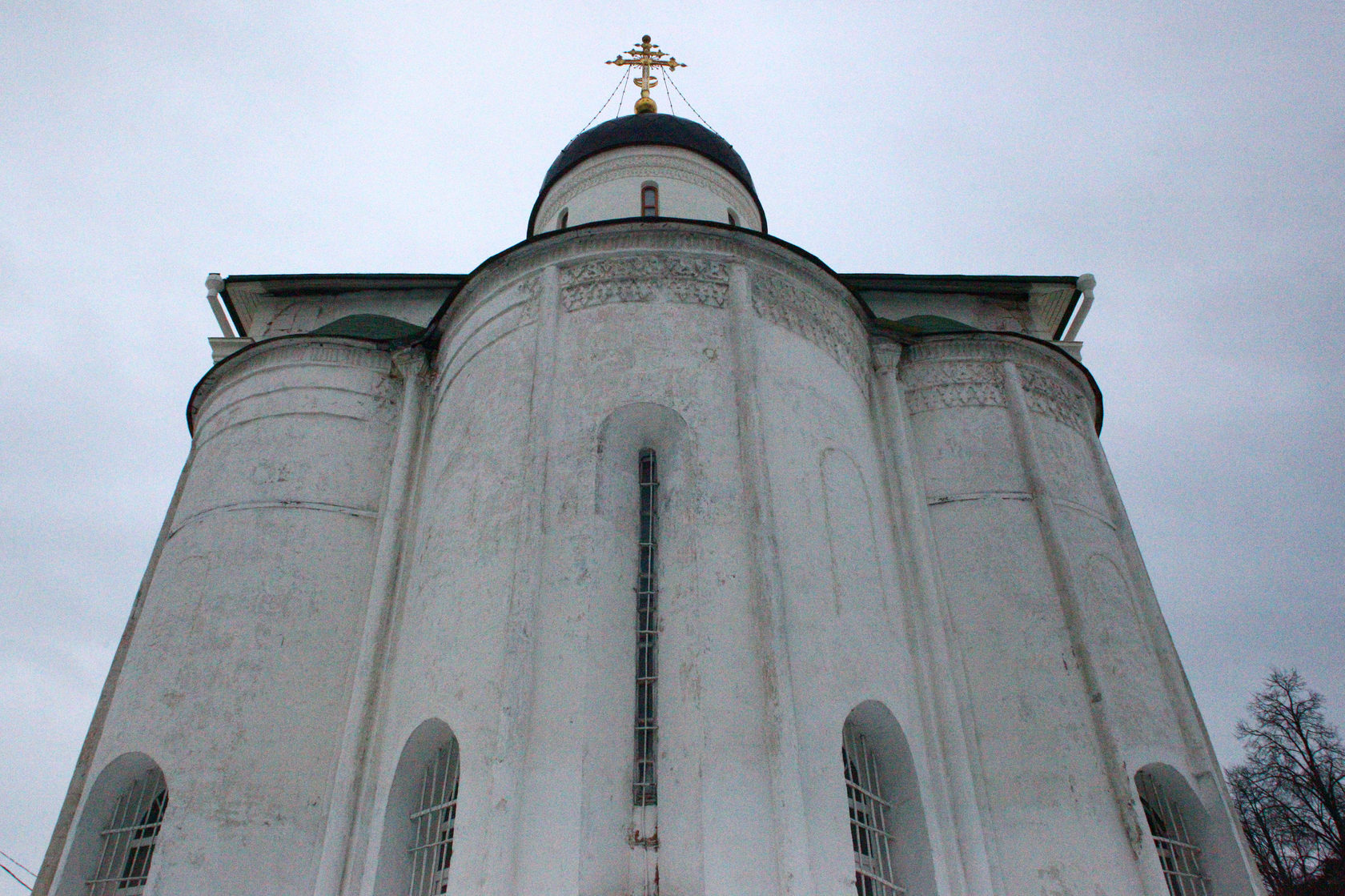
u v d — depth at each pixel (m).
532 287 13.91
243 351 16.80
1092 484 16.22
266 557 14.57
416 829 11.29
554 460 11.98
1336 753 36.03
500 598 11.24
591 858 9.48
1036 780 12.75
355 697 12.67
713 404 12.37
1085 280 18.41
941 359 16.56
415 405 15.52
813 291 14.55
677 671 10.70
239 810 12.52
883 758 11.81
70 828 12.84
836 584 11.92
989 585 14.38
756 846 9.50
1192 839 13.45
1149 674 14.30
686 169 18.84
